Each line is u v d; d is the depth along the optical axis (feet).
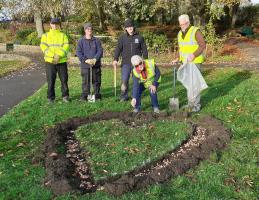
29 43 59.21
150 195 8.75
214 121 13.79
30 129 14.14
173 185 9.20
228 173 9.71
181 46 15.67
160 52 40.65
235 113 15.10
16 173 10.12
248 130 12.84
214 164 10.20
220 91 19.08
